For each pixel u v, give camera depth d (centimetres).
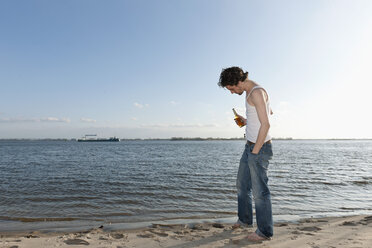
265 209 279
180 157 2705
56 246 266
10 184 898
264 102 261
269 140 279
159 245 271
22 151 4391
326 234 314
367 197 696
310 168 1509
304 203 618
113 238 304
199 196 697
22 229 401
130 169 1441
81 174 1197
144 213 519
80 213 518
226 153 3731
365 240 284
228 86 284
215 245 266
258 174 278
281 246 260
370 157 2772
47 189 798
